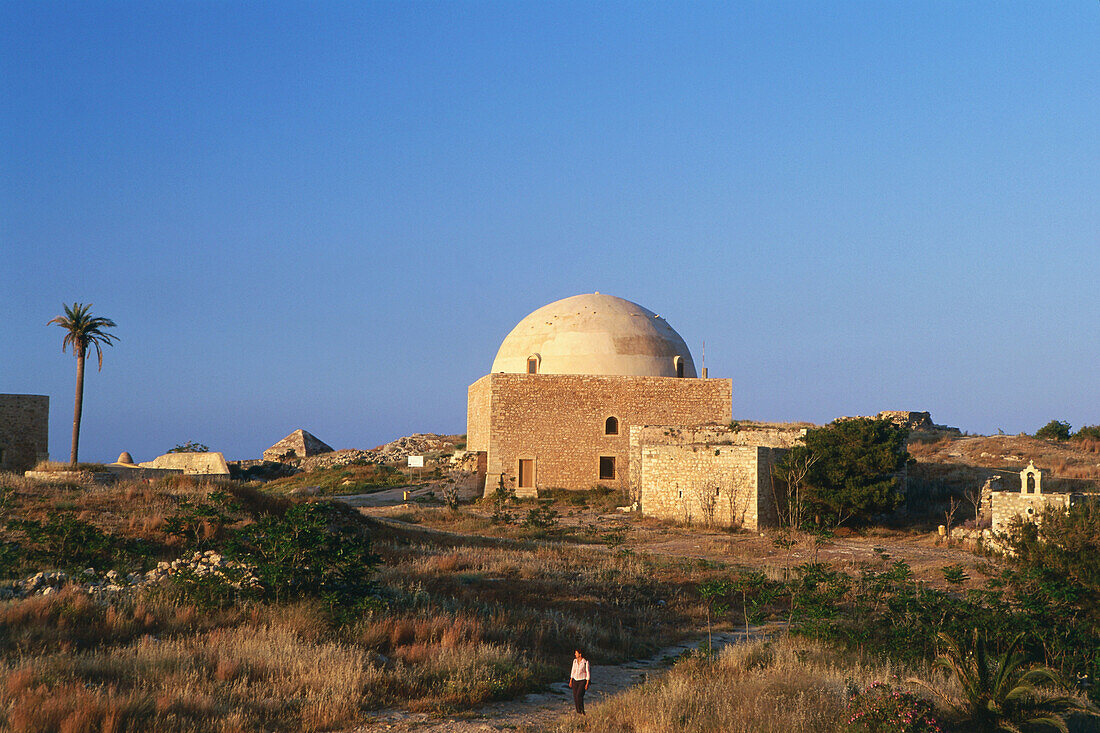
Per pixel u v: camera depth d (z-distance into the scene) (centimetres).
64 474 3534
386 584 2391
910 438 5925
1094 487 4209
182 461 6309
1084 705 1415
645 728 1393
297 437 8675
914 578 2969
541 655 1948
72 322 5719
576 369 5906
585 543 3919
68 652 1609
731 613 2583
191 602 1973
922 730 1326
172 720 1283
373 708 1490
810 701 1446
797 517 4162
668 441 5262
